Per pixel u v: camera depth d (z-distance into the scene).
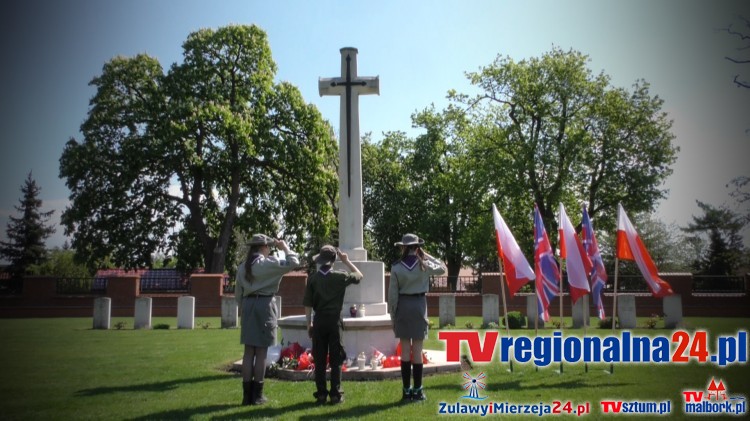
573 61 33.56
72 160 30.89
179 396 7.77
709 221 47.72
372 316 10.44
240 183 35.44
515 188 33.50
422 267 7.45
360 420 6.33
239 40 32.84
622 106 32.81
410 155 48.94
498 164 33.66
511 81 34.56
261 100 33.25
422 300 7.48
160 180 32.44
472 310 28.00
